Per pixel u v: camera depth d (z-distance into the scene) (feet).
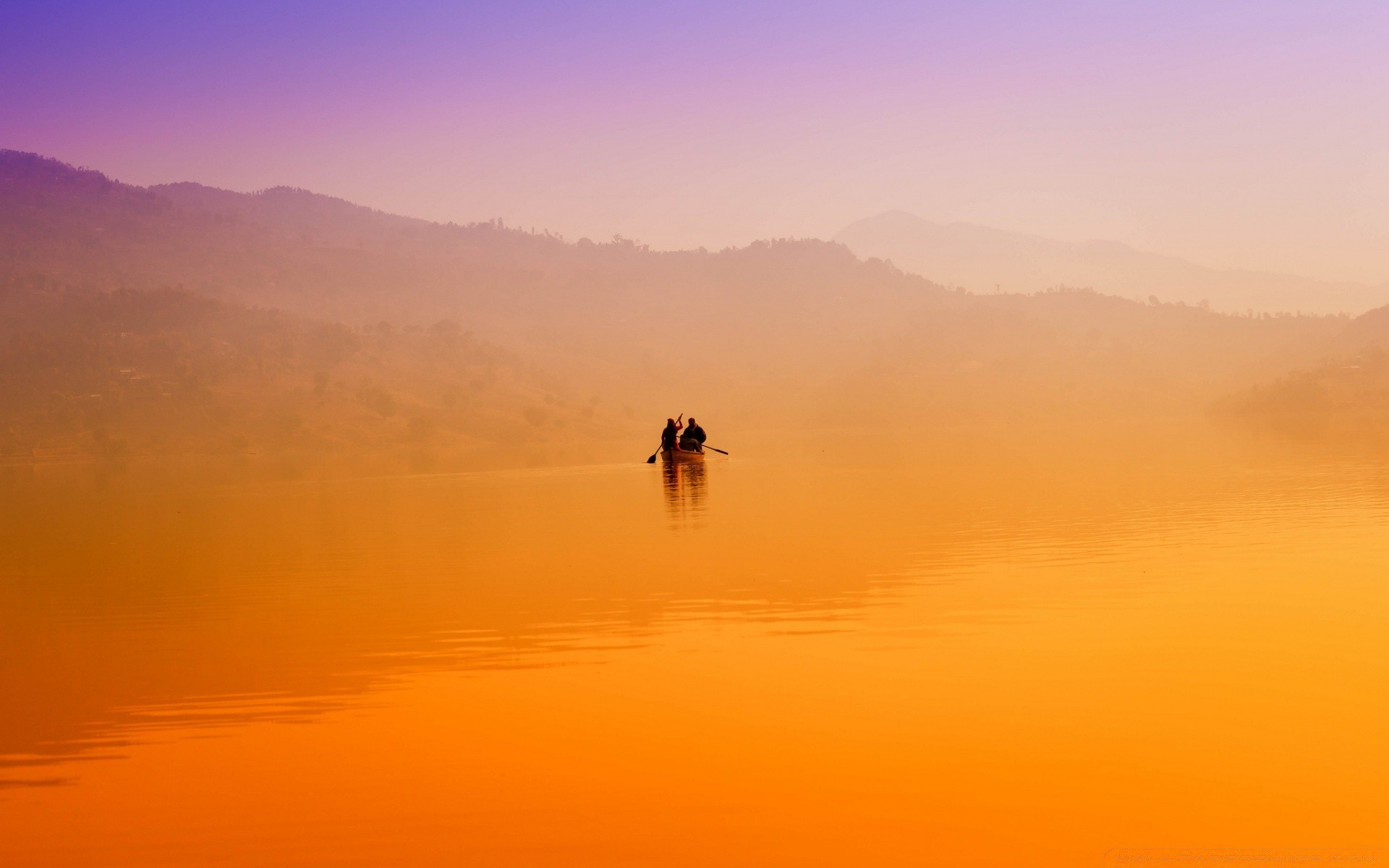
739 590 62.03
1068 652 44.32
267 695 41.75
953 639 47.44
